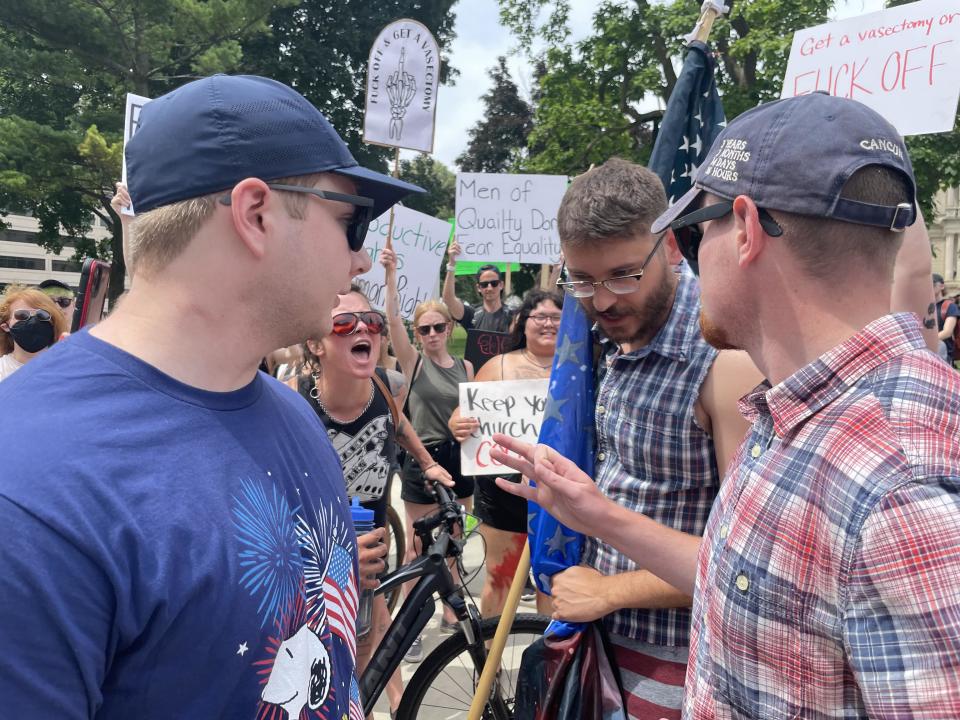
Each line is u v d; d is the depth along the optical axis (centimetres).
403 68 467
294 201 102
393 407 290
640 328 169
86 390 90
